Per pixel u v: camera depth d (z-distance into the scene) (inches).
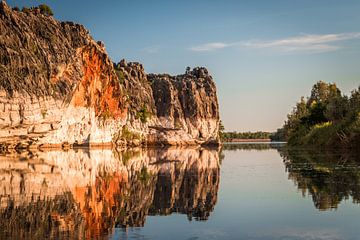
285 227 767.1
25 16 4131.4
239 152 3941.9
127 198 1101.1
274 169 1898.4
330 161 2230.6
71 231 733.3
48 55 3998.5
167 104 7603.4
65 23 4746.6
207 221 824.3
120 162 2422.5
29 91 3521.2
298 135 5506.9
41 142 3890.3
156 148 5565.9
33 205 964.6
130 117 6545.3
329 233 722.8
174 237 701.9
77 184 1347.2
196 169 1964.8
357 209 912.3
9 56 3462.1
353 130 3378.4
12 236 693.9
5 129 3331.7
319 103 5497.1
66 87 4121.6
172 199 1093.1
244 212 906.7
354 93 3868.1
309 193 1138.0
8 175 1545.3
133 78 7194.9
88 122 4982.8
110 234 717.9
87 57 4916.3
